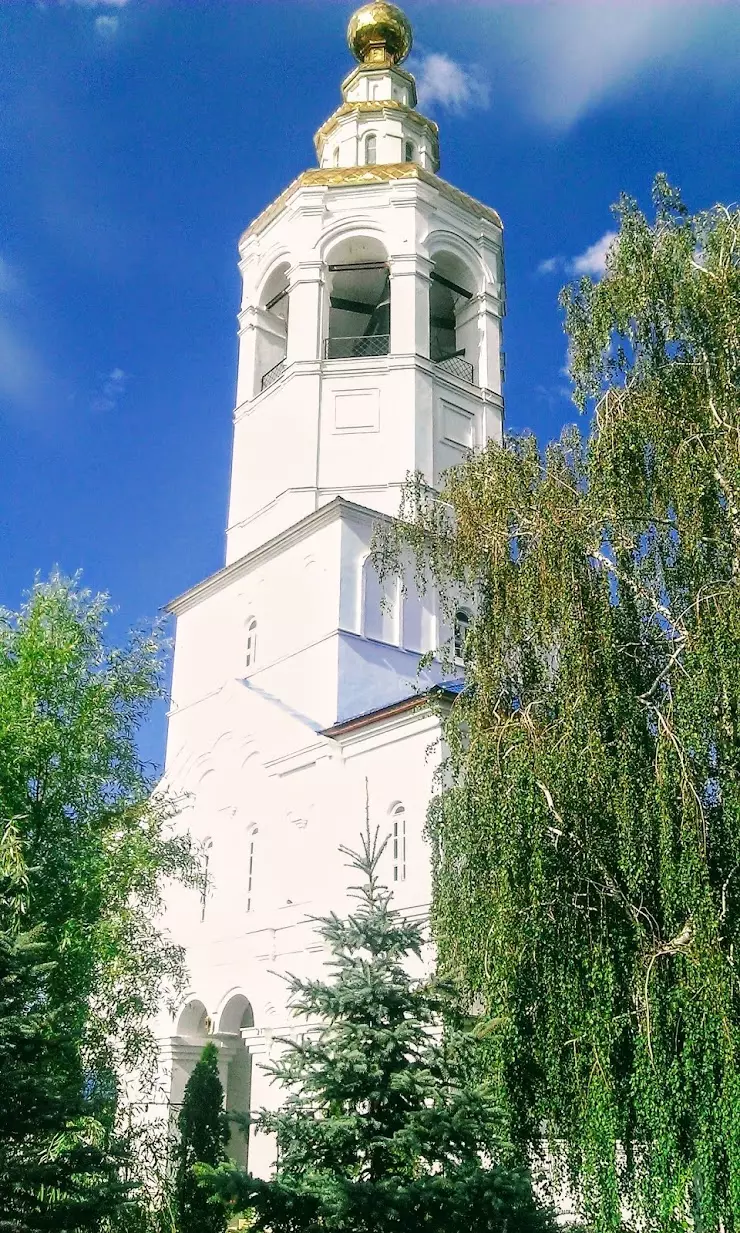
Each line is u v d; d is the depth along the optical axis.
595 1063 12.68
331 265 31.00
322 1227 10.35
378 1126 11.20
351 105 33.56
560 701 14.22
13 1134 11.41
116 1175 13.42
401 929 12.55
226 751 27.83
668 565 14.47
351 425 29.00
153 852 18.78
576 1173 13.04
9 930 13.05
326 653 26.19
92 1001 17.62
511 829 13.62
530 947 13.41
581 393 16.02
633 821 13.16
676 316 15.45
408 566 27.72
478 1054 12.33
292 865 24.48
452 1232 10.48
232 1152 26.69
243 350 32.22
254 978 24.47
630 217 16.42
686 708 12.95
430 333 31.97
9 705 17.31
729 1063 11.64
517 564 15.55
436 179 31.38
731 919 12.55
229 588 30.80
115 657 19.28
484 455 16.59
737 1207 11.46
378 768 23.19
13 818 15.87
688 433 14.56
